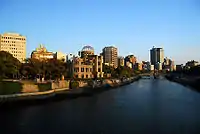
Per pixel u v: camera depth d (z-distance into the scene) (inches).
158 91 6328.7
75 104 3823.8
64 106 3587.6
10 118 2647.6
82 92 5693.9
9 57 6264.8
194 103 3868.1
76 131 2095.2
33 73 6988.2
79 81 7047.2
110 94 5536.4
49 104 3809.1
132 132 2065.7
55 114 2893.7
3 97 3673.7
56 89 5502.0
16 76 7185.0
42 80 6269.7
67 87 6176.2
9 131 2090.3
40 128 2196.1
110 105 3678.6
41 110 3213.6
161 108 3353.8
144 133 2036.2
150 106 3545.8
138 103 3895.2
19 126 2272.4
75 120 2551.7
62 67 7593.5
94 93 5693.9
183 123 2394.2
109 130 2129.7
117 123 2401.6
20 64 7022.6
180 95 5206.7
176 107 3425.2
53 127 2230.6
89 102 4079.7
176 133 2042.3
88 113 2974.9
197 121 2496.3
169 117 2699.3
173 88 7396.7
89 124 2354.8
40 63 7224.4
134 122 2442.2
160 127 2244.1
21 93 4205.2
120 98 4675.2
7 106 3501.5
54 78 7317.9
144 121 2482.8
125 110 3191.4
